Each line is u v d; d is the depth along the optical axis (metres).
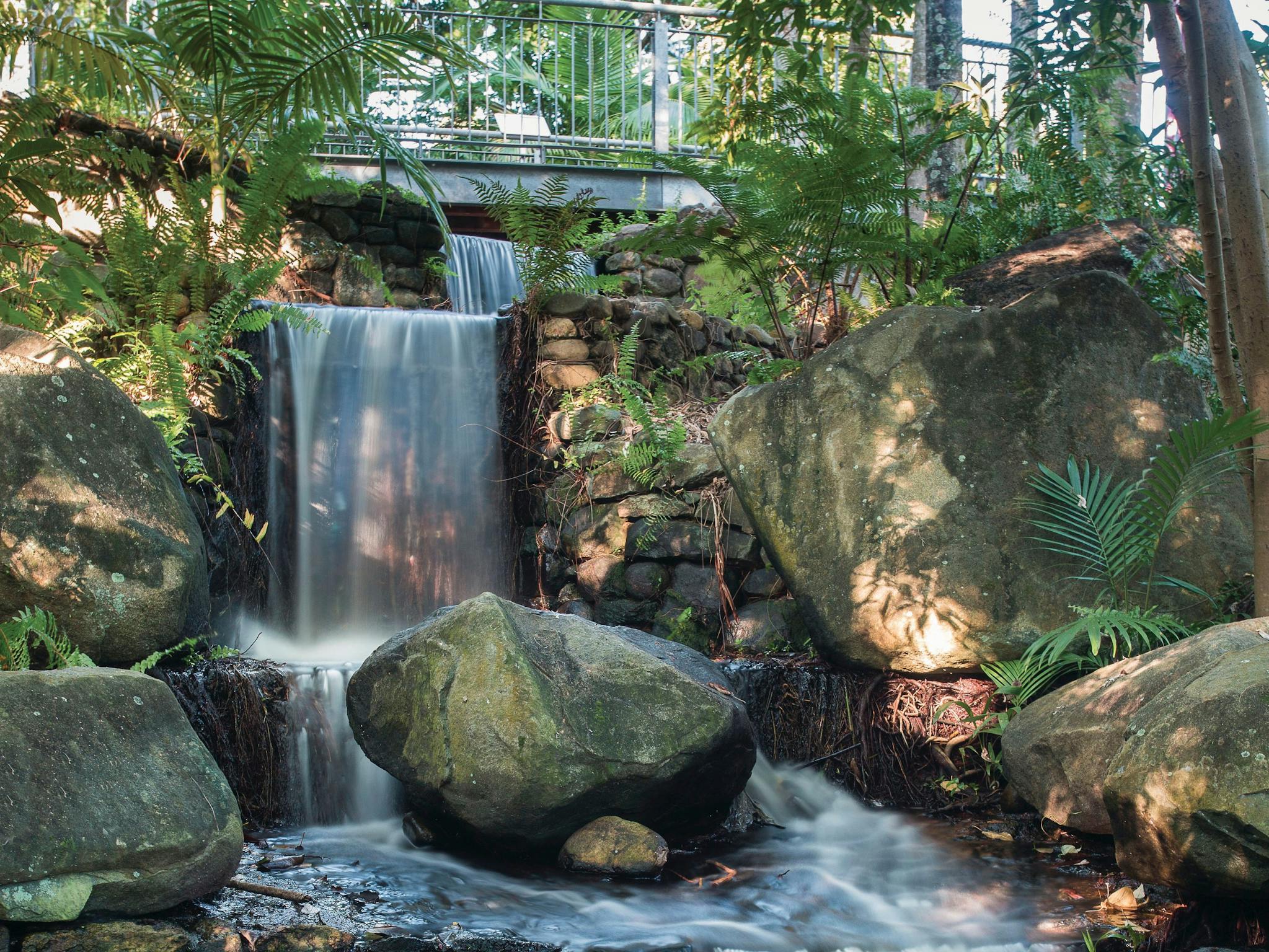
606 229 8.00
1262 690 3.16
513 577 6.19
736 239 6.11
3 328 4.38
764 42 6.34
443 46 6.66
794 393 5.21
